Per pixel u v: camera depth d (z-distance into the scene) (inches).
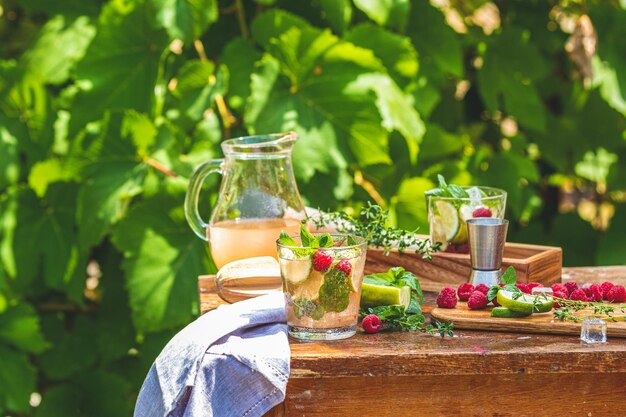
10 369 123.0
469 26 133.5
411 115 112.8
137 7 111.8
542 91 141.4
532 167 131.0
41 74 120.6
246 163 72.8
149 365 115.6
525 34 131.2
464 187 73.0
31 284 129.8
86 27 122.1
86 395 128.0
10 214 120.3
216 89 112.0
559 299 61.4
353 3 120.1
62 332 129.6
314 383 57.7
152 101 114.7
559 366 55.6
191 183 77.7
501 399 58.6
